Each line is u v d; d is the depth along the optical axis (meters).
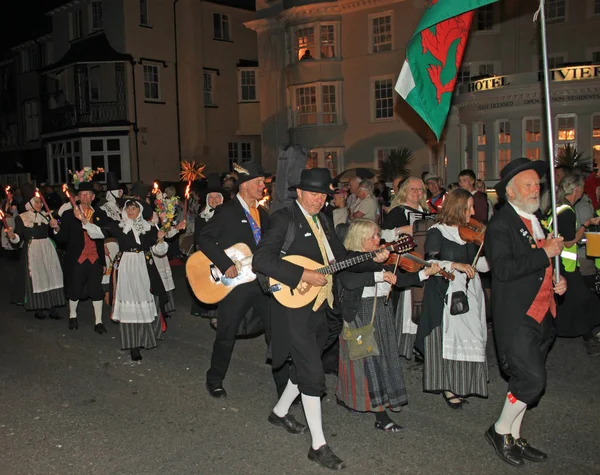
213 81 28.95
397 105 22.97
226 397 5.55
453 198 4.84
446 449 4.34
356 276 4.43
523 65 21.67
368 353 4.40
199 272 5.49
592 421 4.69
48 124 29.38
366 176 8.99
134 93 26.52
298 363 4.22
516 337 3.94
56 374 6.38
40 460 4.38
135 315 6.55
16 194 20.38
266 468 4.17
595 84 17.64
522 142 18.78
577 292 6.13
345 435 4.65
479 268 4.83
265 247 4.20
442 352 4.82
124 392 5.77
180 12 27.80
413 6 22.23
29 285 8.80
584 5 20.56
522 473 3.96
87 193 7.96
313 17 24.27
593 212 6.43
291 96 25.33
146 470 4.18
